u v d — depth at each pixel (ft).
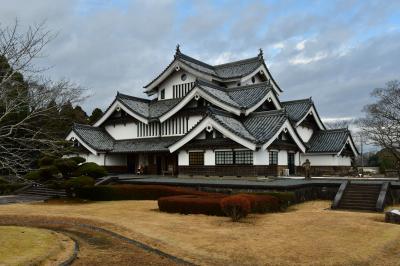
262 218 60.29
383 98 153.69
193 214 64.64
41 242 43.21
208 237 46.88
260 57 144.56
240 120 112.78
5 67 50.34
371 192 74.13
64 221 59.98
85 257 39.27
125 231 51.42
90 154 136.05
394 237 46.06
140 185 91.09
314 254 39.24
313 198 85.10
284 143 108.68
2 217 64.18
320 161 129.80
